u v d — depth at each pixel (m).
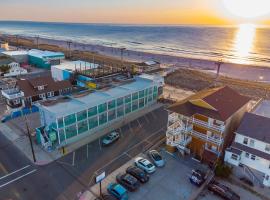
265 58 146.38
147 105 53.84
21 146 37.19
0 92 61.50
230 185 29.41
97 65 81.00
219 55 158.00
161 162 32.78
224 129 32.12
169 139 35.81
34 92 52.44
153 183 29.58
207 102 33.41
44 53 106.00
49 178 30.02
